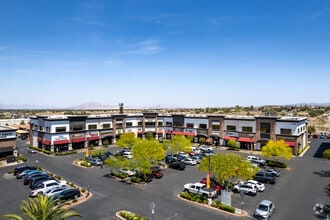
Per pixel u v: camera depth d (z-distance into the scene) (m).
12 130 65.12
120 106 102.44
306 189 41.69
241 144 78.94
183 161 60.00
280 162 59.44
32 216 19.56
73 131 77.19
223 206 33.06
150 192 40.12
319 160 63.78
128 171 49.16
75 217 30.77
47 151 72.69
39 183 40.94
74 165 58.56
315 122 152.25
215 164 37.44
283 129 71.12
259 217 30.09
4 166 58.38
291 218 30.75
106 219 30.38
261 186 40.50
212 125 84.50
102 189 41.56
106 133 85.81
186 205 34.72
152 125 95.94
